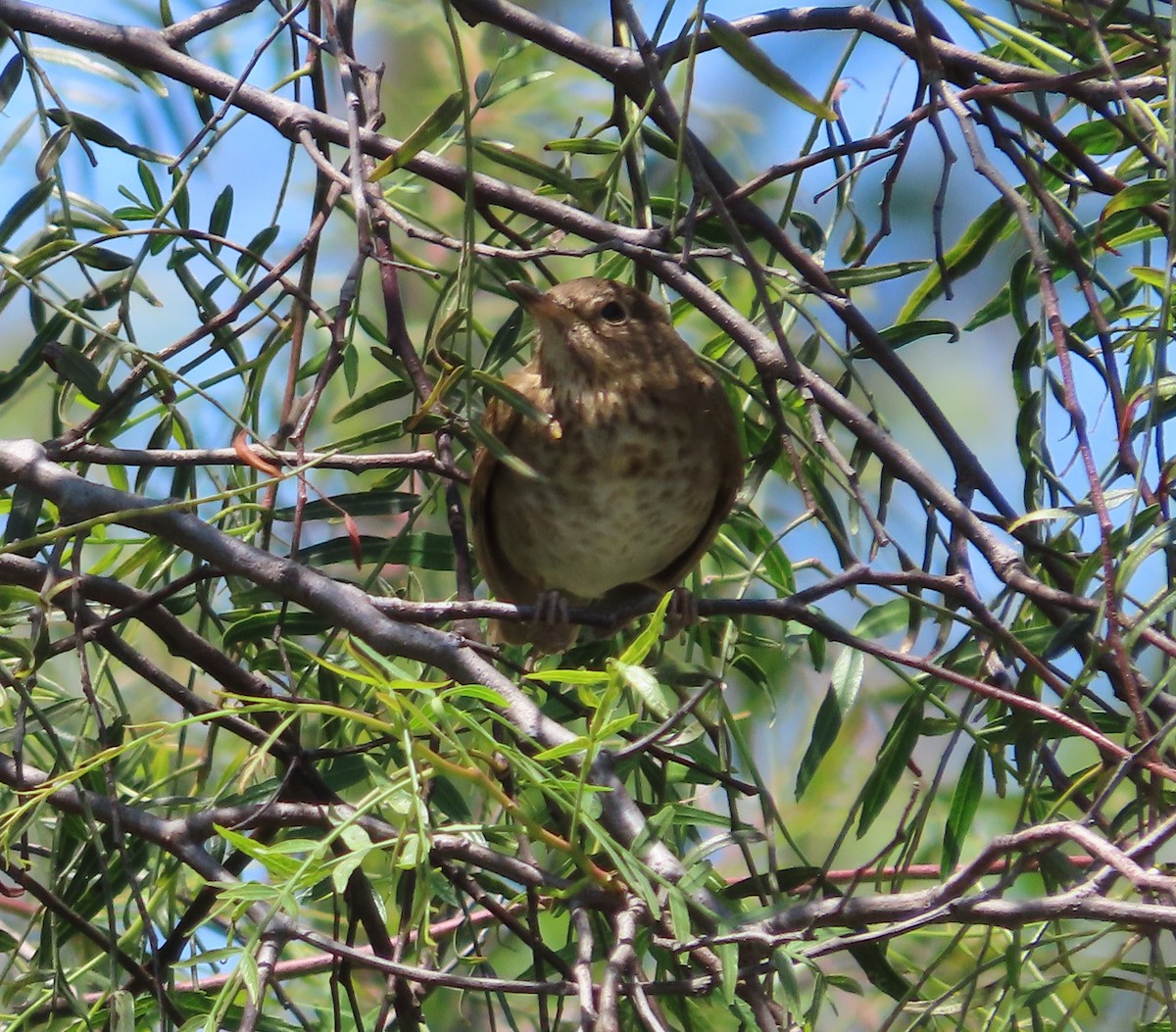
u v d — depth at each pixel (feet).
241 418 22.08
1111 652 18.47
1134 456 19.56
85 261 21.47
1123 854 14.69
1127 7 21.98
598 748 16.98
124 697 29.30
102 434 20.74
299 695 22.48
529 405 18.37
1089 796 20.42
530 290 24.75
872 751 31.45
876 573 19.79
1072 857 21.08
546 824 21.75
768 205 32.71
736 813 20.43
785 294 22.85
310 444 30.35
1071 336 21.90
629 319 26.63
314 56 22.95
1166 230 21.76
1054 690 19.39
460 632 22.95
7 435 34.27
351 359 21.66
